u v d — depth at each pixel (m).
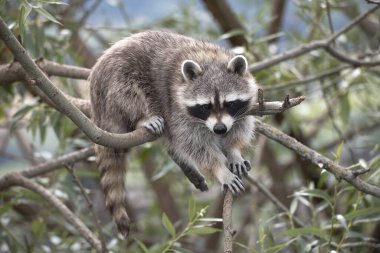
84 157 9.45
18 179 9.19
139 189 16.36
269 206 13.42
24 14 6.73
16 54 6.18
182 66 8.25
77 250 10.37
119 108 8.32
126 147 7.34
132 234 11.54
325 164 7.62
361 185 7.48
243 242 13.49
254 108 7.60
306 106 15.02
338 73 11.28
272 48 12.06
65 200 11.19
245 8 14.44
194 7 13.27
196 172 8.55
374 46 12.16
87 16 12.65
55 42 10.59
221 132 8.00
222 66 8.46
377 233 10.16
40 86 6.33
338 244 8.31
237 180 7.81
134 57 8.48
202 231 7.43
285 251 10.45
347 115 10.92
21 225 11.51
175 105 8.38
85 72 8.87
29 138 15.82
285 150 13.31
